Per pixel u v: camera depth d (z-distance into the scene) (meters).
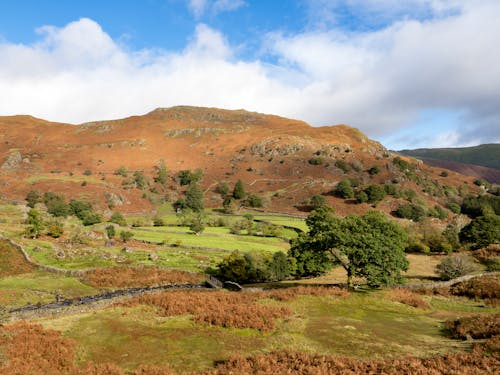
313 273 59.00
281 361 19.30
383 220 42.97
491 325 24.42
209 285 51.03
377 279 36.69
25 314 31.83
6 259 55.38
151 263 60.09
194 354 21.11
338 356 19.88
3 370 17.70
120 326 26.42
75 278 50.81
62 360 19.78
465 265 49.75
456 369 17.38
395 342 22.94
